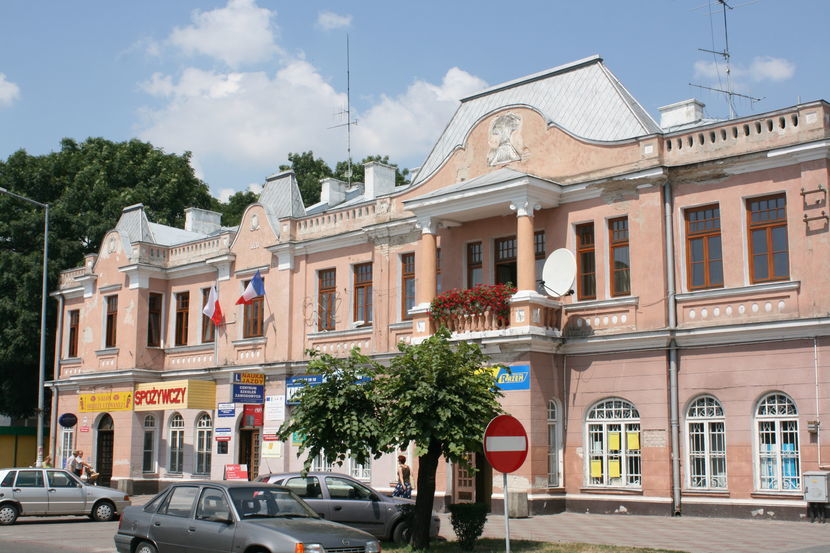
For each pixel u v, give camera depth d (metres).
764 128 23.94
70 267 47.56
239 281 37.25
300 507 15.72
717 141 24.83
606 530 21.75
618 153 26.39
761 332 23.22
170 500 16.16
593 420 26.19
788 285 23.00
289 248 35.03
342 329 33.25
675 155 25.56
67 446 43.12
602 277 26.45
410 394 17.61
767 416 23.12
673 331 24.64
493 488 26.17
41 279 45.41
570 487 26.30
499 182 26.75
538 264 28.05
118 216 51.25
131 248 41.16
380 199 32.59
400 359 18.22
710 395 24.16
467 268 29.67
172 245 40.94
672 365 24.70
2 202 49.00
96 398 40.66
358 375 19.11
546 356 26.50
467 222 29.64
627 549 17.75
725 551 17.44
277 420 34.12
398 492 24.25
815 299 22.53
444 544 18.91
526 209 26.59
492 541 19.09
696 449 24.31
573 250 27.12
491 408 18.30
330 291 34.19
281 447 33.78
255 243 36.81
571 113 28.64
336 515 20.22
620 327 25.83
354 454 18.48
